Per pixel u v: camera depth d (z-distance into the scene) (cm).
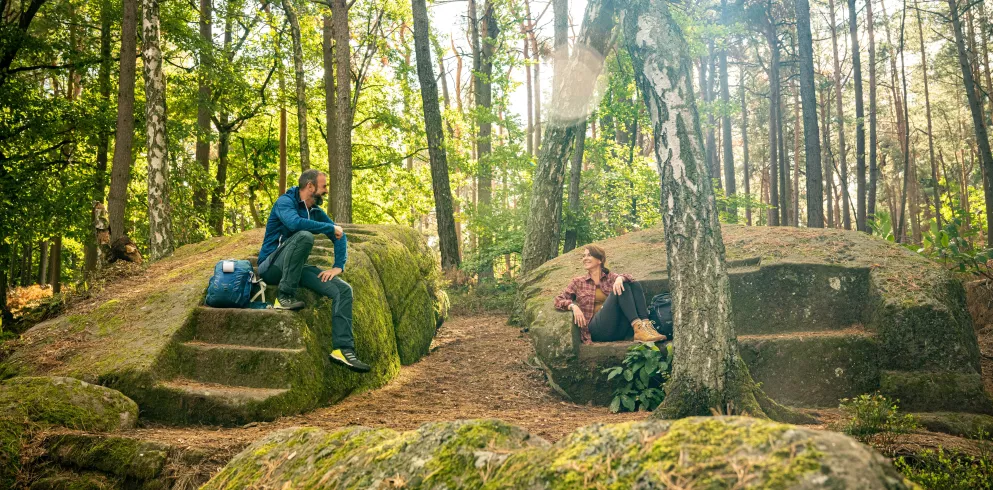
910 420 397
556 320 631
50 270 2400
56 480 356
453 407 552
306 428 213
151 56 993
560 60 933
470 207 1786
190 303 566
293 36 1864
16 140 1517
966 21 2903
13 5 1702
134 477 350
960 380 521
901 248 664
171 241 998
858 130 2403
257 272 584
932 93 4003
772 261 650
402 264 838
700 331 427
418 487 147
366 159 2227
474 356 805
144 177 1688
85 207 1553
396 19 2128
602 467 116
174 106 1900
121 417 430
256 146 2295
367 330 644
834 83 3069
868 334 567
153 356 487
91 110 1530
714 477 102
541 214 1123
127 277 709
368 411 526
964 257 866
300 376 517
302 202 587
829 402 546
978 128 1856
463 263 1554
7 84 1452
